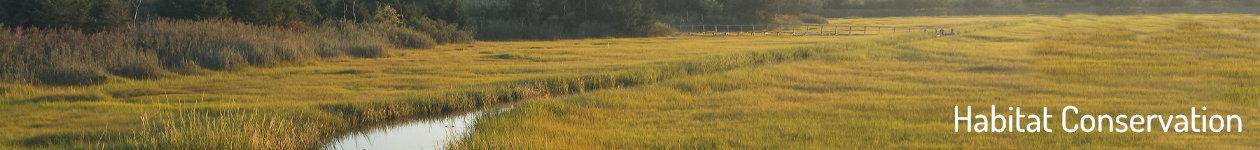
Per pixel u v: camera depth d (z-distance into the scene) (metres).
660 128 11.05
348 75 19.64
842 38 40.72
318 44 26.36
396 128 12.39
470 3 53.72
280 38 26.44
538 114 12.05
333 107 13.38
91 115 12.38
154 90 16.08
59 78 17.06
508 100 15.38
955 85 15.99
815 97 14.17
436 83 17.95
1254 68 19.34
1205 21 48.88
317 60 24.03
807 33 50.09
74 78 17.19
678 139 10.15
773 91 15.04
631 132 10.75
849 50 27.03
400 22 38.69
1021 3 108.62
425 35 35.09
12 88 15.34
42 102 13.73
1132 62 20.89
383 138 11.61
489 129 10.80
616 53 28.72
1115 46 26.81
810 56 25.08
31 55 18.17
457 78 19.08
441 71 20.77
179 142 9.51
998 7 108.38
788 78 17.23
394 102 13.77
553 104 12.98
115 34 22.55
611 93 14.52
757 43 36.03
